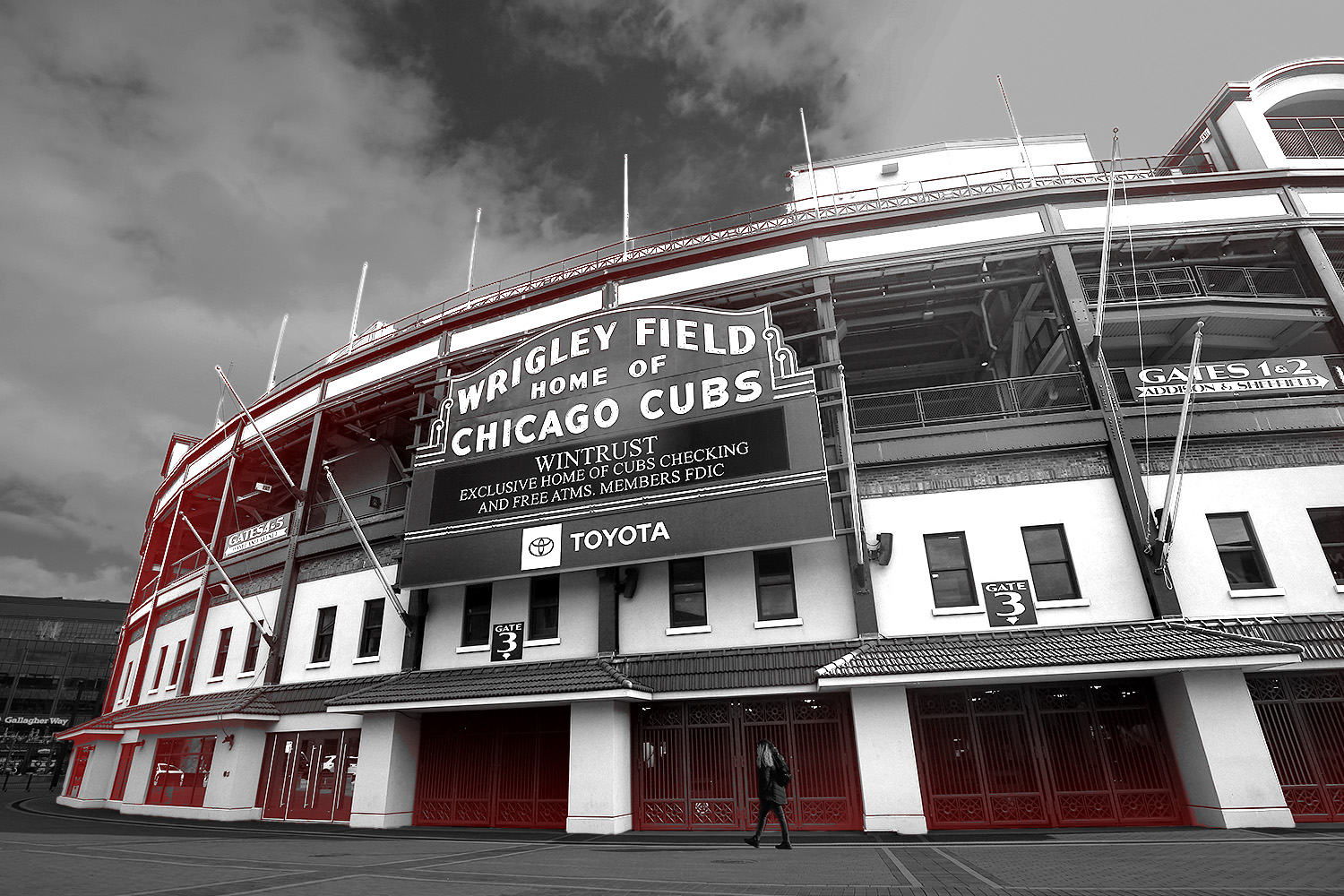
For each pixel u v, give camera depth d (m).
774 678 16.98
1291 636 15.32
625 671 18.28
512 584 20.86
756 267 21.67
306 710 22.02
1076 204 20.73
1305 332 20.69
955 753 16.30
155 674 32.19
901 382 26.25
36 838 16.03
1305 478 16.91
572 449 20.38
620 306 22.58
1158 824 15.07
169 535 36.00
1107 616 16.38
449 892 8.55
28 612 91.25
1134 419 17.75
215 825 20.22
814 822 16.36
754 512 17.94
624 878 9.74
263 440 26.41
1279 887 8.15
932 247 20.61
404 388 25.66
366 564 23.66
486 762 19.59
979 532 17.59
